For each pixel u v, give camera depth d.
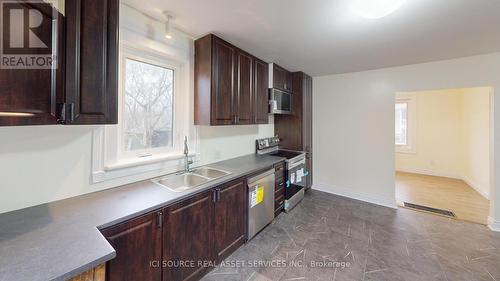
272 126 3.94
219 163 2.66
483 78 2.72
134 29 1.75
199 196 1.71
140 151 1.96
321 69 3.54
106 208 1.31
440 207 3.40
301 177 3.58
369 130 3.61
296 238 2.46
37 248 0.90
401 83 3.30
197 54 2.25
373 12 1.64
